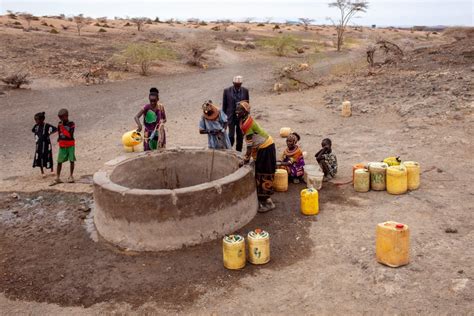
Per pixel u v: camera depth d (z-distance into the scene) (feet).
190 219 21.33
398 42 172.96
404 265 18.33
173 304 17.20
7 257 21.81
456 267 17.92
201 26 273.95
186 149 28.30
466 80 56.34
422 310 15.53
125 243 21.81
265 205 25.08
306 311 16.12
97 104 66.80
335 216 23.77
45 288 18.88
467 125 38.50
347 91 63.46
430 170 29.58
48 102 68.64
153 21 305.12
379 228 18.47
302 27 321.93
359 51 157.48
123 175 26.11
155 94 29.63
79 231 24.30
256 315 16.16
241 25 303.89
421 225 21.90
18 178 33.47
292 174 29.01
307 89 71.87
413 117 43.21
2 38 122.93
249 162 24.63
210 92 77.36
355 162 32.68
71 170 31.91
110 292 18.28
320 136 41.22
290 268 19.11
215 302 17.13
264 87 79.61
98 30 186.50
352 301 16.44
